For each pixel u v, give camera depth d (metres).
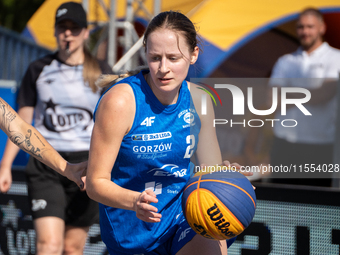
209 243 6.66
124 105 6.14
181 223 7.15
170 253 7.46
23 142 7.03
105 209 7.20
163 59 5.88
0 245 11.59
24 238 11.38
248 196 6.38
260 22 20.91
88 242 11.15
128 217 7.02
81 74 10.46
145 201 5.42
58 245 9.63
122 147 6.56
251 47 21.17
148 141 6.51
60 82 10.40
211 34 21.16
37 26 27.22
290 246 9.62
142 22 23.58
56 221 9.75
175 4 22.67
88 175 6.23
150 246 7.13
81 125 10.55
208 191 6.23
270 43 21.03
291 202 9.63
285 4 20.73
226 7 21.30
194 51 6.48
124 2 23.69
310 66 15.91
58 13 10.31
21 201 11.40
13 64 23.34
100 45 21.41
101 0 21.14
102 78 7.33
